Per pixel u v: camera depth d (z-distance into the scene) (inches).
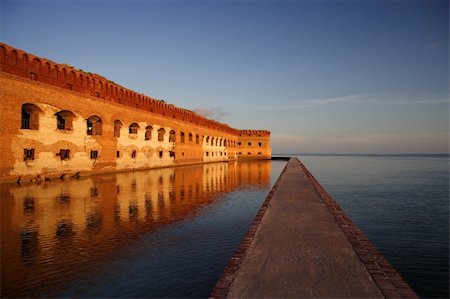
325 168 2898.6
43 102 942.4
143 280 286.0
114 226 463.2
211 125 2477.9
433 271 395.5
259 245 284.7
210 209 609.6
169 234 431.2
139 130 1457.9
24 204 597.9
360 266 235.5
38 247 366.9
